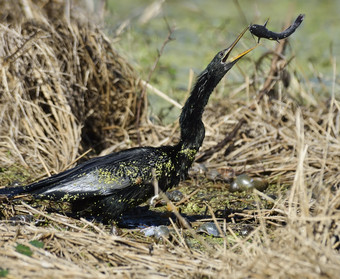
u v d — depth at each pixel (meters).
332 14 23.08
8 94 11.94
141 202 9.25
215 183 11.57
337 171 11.30
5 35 12.28
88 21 13.38
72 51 12.61
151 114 13.94
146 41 18.38
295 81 14.50
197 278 7.26
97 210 9.11
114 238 8.13
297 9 23.25
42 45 12.29
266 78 14.09
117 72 13.45
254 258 7.31
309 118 13.01
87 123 12.95
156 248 8.13
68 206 9.92
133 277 7.20
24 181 10.91
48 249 7.93
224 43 18.62
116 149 12.66
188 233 9.06
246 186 11.12
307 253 6.98
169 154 9.35
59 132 12.10
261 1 24.14
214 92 14.83
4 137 11.97
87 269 7.39
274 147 12.45
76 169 9.02
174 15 22.12
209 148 12.61
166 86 15.73
